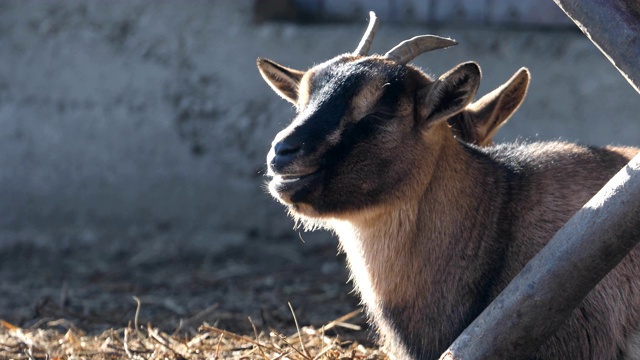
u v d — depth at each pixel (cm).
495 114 1396
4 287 1952
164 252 2264
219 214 2356
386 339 1164
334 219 1125
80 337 1430
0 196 2373
